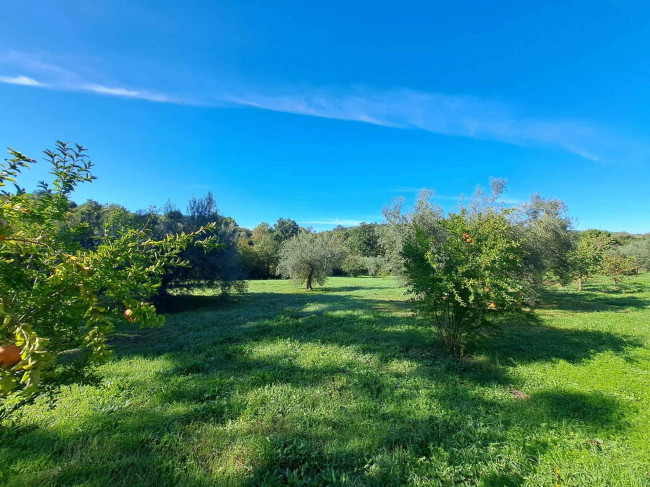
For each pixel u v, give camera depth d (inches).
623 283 828.0
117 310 81.0
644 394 170.9
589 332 324.8
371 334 315.9
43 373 69.4
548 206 518.9
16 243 69.2
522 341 291.0
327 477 106.7
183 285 504.1
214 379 188.2
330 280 1315.2
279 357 236.7
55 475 104.0
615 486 99.7
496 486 101.9
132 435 128.8
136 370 206.4
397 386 183.9
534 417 146.2
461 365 223.6
